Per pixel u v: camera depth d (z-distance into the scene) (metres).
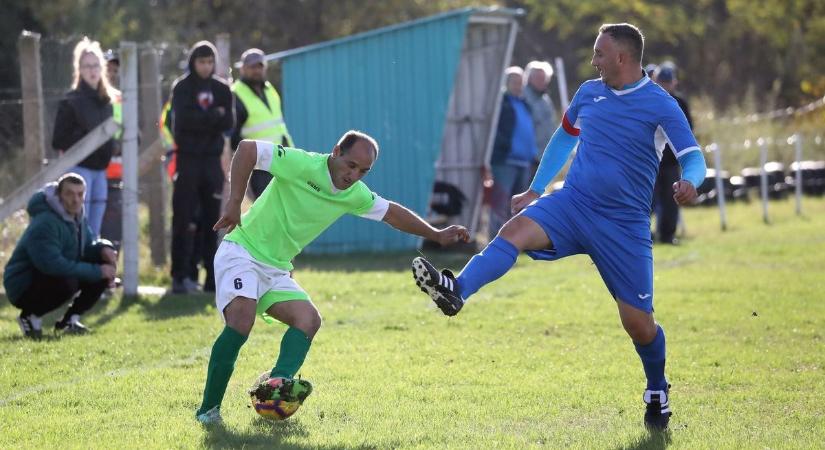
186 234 31.28
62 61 39.09
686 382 20.39
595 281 34.75
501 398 18.83
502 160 44.09
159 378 20.27
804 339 24.77
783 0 109.81
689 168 15.88
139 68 38.00
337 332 25.39
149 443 15.43
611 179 16.19
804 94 105.94
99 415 17.41
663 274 36.41
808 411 18.09
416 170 45.12
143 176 37.19
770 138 73.44
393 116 45.12
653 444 15.65
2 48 66.38
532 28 111.38
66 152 29.75
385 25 82.06
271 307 16.86
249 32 81.44
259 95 32.47
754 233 50.09
